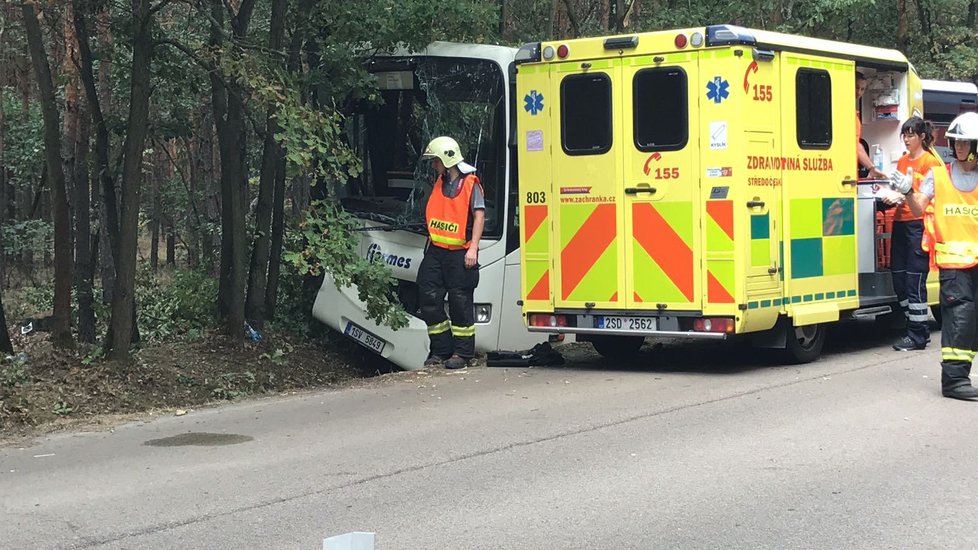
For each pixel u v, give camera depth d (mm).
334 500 5512
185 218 23156
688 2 16359
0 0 11211
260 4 13711
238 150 10258
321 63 10516
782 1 17203
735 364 9836
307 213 9570
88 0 9742
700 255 8789
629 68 9000
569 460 6258
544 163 9508
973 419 7168
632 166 9047
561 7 19062
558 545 4777
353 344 11383
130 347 9438
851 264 9945
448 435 6980
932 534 4863
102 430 7348
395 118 10648
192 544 4840
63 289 8891
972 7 24188
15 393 7938
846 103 9820
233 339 10242
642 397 8156
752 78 8688
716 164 8664
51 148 8734
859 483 5688
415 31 10172
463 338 9906
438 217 9742
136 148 8719
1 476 6082
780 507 5289
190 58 10234
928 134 10023
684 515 5180
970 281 7766
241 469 6180
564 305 9523
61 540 4902
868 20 23609
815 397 7984
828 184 9609
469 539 4871
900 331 12016
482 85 10289
